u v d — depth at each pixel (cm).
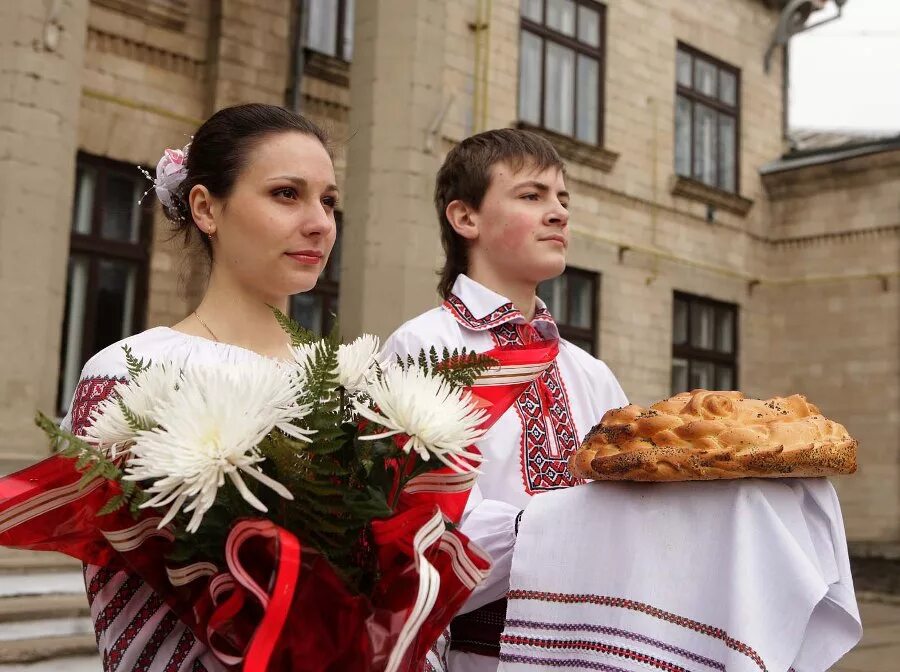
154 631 116
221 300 143
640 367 1056
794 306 1206
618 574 135
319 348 108
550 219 187
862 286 1166
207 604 106
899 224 1142
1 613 387
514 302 192
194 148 143
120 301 728
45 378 543
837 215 1184
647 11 1096
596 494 140
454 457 107
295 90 805
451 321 185
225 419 95
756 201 1211
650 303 1073
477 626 160
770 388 1209
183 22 764
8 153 537
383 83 695
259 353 142
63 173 560
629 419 138
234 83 778
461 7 908
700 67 1172
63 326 702
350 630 99
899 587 873
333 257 829
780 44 1239
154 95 753
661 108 1102
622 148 1057
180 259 154
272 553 99
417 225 688
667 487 135
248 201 136
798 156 1212
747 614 122
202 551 105
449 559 109
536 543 142
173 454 94
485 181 190
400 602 102
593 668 133
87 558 114
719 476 126
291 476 101
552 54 1003
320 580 99
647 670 129
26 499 105
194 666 115
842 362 1169
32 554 461
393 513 108
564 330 1002
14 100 542
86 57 718
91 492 106
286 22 812
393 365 116
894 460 1126
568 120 1016
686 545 132
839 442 132
